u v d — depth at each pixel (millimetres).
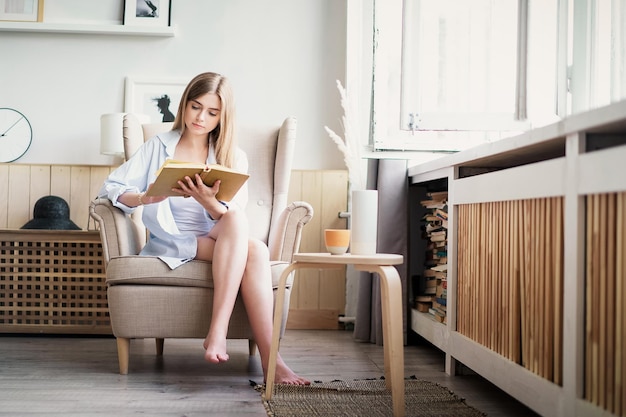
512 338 1713
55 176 3238
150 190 1971
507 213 1773
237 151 2412
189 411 1715
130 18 3385
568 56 2846
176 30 3438
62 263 2996
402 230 2912
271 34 3475
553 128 1444
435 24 2885
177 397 1864
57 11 3389
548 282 1494
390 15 2943
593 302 1280
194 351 2633
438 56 2881
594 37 2830
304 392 1907
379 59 2932
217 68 3453
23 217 3229
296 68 3480
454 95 2875
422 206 3131
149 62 3428
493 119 2850
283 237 2354
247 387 2002
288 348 2766
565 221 1376
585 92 2824
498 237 1842
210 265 2119
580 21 2830
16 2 3363
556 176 1431
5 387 1962
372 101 2934
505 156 1924
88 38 3416
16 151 3369
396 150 2922
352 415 1670
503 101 2871
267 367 2000
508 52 2871
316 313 3352
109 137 3129
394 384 1659
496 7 2871
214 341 1960
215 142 2363
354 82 3238
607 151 1206
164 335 2109
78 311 2982
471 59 2877
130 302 2092
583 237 1322
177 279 2098
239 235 2062
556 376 1436
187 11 3441
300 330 3312
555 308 1444
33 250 2977
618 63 2818
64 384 2010
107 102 3416
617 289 1174
